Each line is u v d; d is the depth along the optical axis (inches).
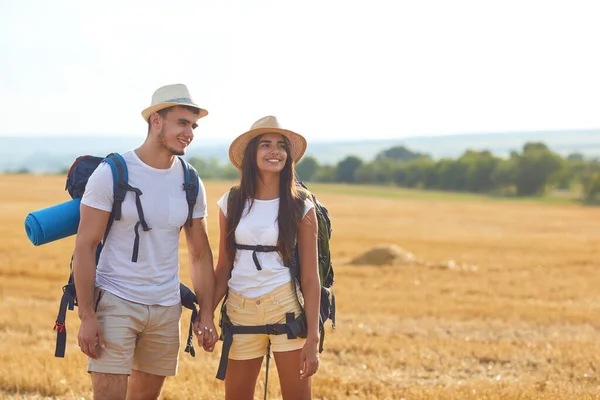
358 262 851.4
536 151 4680.1
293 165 186.4
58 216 176.4
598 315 491.8
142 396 186.9
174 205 180.2
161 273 180.1
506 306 524.1
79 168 182.5
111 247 177.3
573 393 276.8
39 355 320.5
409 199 3469.5
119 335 174.1
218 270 190.5
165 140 178.5
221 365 182.2
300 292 184.2
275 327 181.3
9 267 692.1
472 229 1705.2
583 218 2294.5
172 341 184.2
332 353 354.9
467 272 763.4
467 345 376.5
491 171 4712.1
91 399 255.4
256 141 183.5
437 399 266.7
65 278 645.3
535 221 2090.3
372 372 319.0
